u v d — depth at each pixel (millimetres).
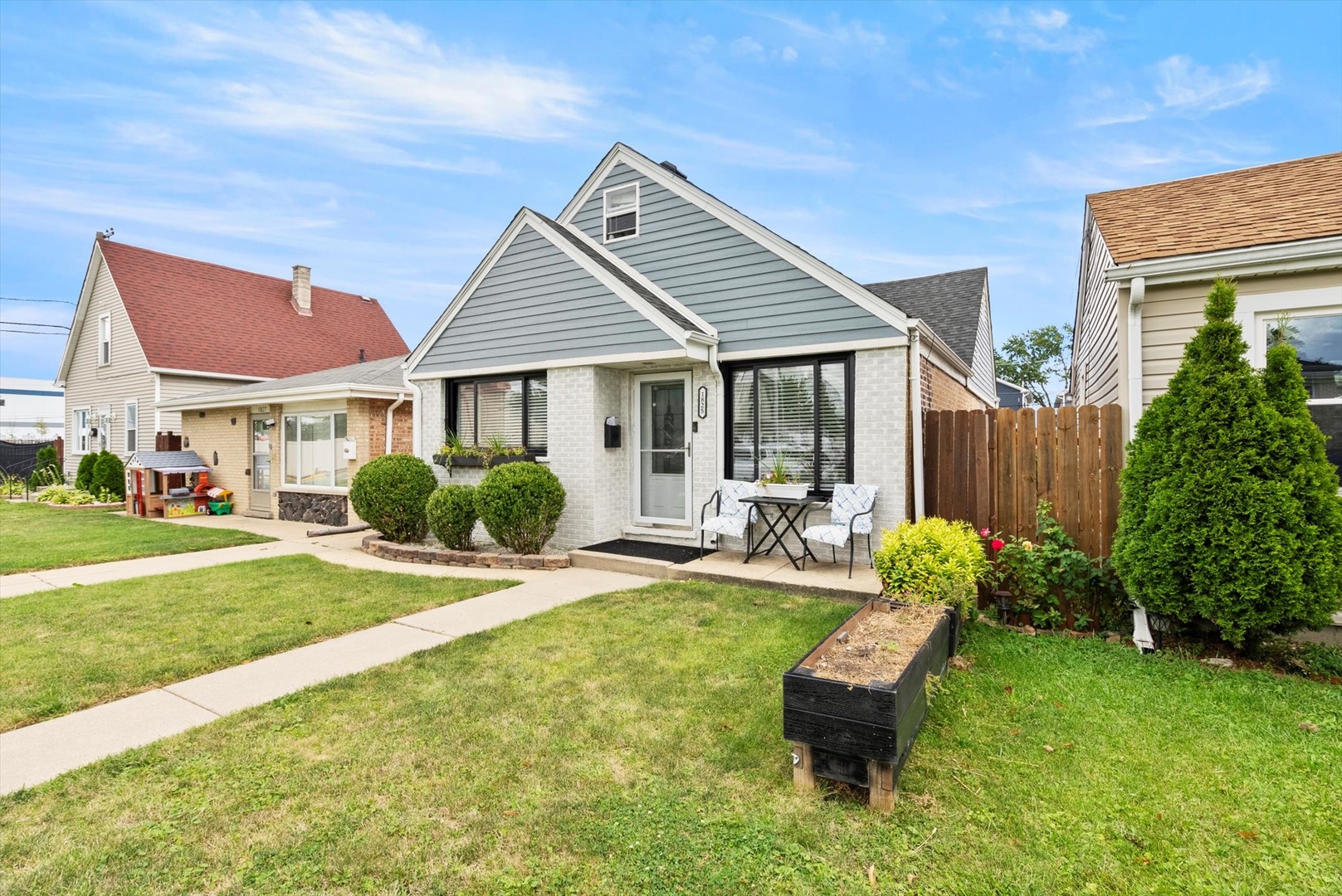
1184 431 4566
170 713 3826
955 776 3070
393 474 9328
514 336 9195
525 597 6449
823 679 2920
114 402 19359
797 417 7613
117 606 6184
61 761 3262
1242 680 4203
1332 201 5469
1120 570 4879
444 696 3979
